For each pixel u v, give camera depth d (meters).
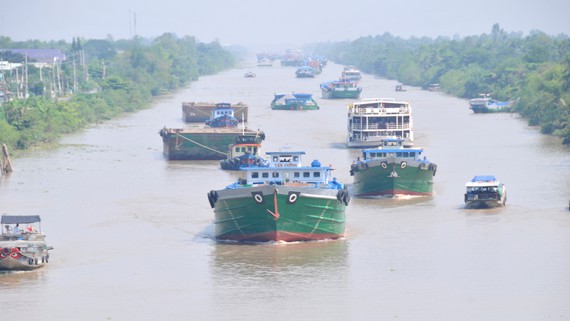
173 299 184.25
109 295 187.00
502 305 179.25
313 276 196.75
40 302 183.62
